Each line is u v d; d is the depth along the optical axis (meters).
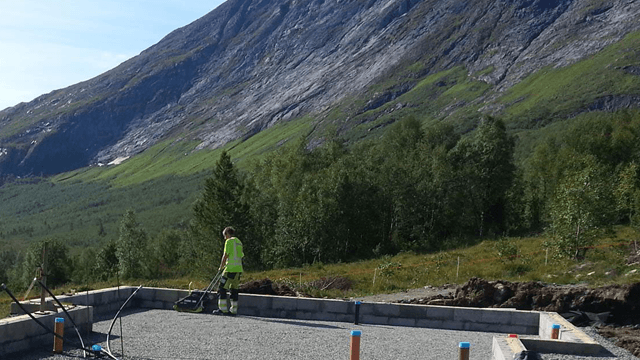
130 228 94.50
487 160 69.12
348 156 76.69
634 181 43.34
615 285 18.16
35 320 10.48
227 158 62.34
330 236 59.41
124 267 87.81
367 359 10.95
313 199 61.53
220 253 55.97
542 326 14.82
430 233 63.94
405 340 13.36
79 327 12.38
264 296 16.48
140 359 10.23
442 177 64.69
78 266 102.25
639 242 31.36
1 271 115.69
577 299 18.23
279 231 60.62
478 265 32.16
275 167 82.94
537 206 65.44
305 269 42.19
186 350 11.09
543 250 34.62
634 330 16.05
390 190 64.94
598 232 31.34
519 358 9.53
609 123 77.19
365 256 58.75
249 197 73.50
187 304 16.48
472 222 65.69
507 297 19.59
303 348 11.70
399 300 22.41
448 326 15.79
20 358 10.23
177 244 98.88
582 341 11.31
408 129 87.25
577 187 32.22
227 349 11.30
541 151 79.12
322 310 16.30
